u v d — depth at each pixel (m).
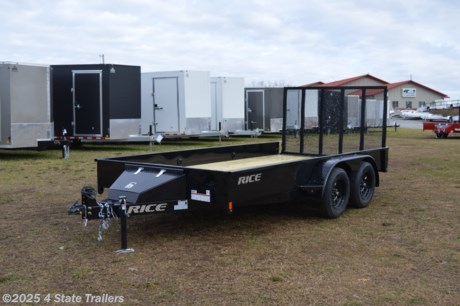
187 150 6.62
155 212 4.88
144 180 5.04
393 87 67.25
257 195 5.17
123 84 14.71
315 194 6.00
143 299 3.66
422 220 6.08
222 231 5.58
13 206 6.90
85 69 14.41
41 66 12.63
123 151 15.04
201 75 17.05
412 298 3.67
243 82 19.70
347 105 7.30
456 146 18.14
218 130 19.11
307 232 5.54
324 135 7.48
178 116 16.66
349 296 3.71
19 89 12.24
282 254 4.73
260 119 21.59
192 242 5.13
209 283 3.97
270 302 3.60
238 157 7.43
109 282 4.00
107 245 5.02
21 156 13.55
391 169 11.10
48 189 8.25
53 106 14.71
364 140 7.43
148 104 16.92
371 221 6.05
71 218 6.16
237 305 3.55
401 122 45.31
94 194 4.73
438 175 10.09
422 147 17.69
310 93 7.78
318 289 3.84
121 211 4.70
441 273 4.21
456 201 7.27
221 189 4.79
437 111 45.03
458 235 5.39
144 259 4.57
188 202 5.09
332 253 4.77
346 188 6.34
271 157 7.66
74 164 11.73
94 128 14.50
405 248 4.93
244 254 4.73
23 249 4.89
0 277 4.12
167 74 16.66
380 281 4.02
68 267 4.36
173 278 4.09
